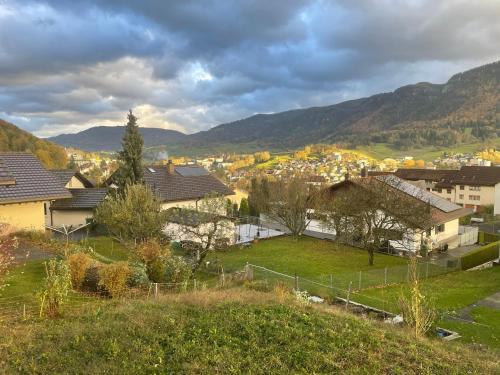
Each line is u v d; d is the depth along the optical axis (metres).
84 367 7.54
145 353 8.03
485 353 10.66
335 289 19.17
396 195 30.70
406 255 32.16
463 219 51.00
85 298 12.59
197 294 11.97
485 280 24.89
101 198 35.53
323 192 37.69
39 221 24.34
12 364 7.54
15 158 25.77
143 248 17.52
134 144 33.12
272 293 13.81
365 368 8.09
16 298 11.88
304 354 8.38
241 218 43.66
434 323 13.26
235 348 8.45
